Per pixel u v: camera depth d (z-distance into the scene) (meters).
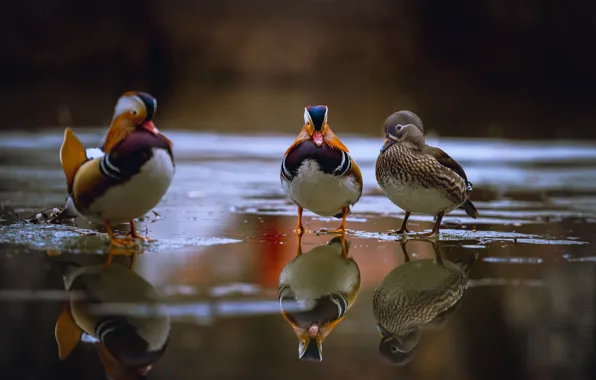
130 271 8.88
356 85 39.00
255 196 15.09
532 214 13.41
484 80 39.97
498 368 6.47
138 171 9.08
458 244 10.79
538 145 22.92
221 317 7.48
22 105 30.09
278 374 6.23
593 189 16.44
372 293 8.45
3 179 16.41
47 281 8.39
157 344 6.77
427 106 31.77
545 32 39.19
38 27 40.69
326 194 10.61
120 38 42.09
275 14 43.75
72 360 6.40
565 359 6.63
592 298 8.23
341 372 6.35
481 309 7.93
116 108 9.23
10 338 6.79
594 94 35.84
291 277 8.94
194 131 25.45
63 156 9.62
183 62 43.19
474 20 40.66
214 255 9.83
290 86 38.94
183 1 43.22
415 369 6.48
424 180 10.80
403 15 42.62
